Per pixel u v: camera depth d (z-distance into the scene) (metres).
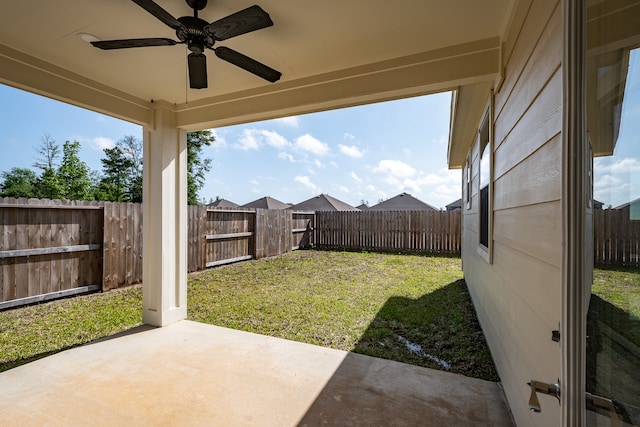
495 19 1.95
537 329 1.39
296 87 2.83
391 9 1.85
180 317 3.60
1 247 3.83
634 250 0.62
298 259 8.27
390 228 10.06
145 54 2.41
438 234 9.55
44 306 4.10
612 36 0.68
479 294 3.54
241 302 4.42
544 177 1.26
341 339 3.17
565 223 0.80
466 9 1.84
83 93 2.78
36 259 4.16
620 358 0.66
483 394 2.17
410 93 2.52
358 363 2.61
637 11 0.62
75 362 2.60
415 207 15.10
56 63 2.55
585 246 0.76
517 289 1.75
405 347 2.99
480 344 3.04
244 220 7.79
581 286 0.77
